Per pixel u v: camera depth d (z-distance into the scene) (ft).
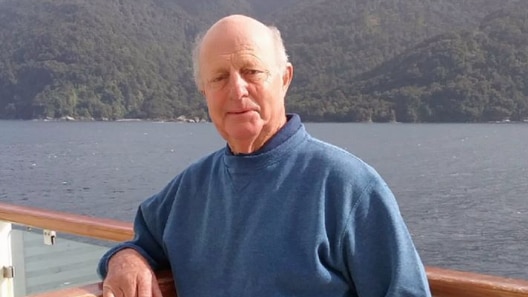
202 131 484.33
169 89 586.04
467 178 232.12
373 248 5.81
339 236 5.83
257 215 6.09
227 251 6.24
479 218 160.97
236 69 6.18
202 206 6.64
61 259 10.78
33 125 513.86
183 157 297.74
